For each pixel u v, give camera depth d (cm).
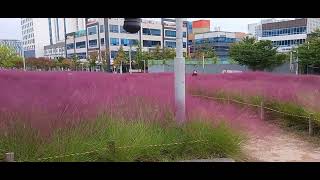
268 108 984
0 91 532
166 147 537
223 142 554
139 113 595
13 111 491
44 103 530
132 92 724
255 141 711
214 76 1833
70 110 535
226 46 9800
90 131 511
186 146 548
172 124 589
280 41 7762
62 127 493
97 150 488
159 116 603
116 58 7306
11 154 422
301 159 582
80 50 9950
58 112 521
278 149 662
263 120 907
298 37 7400
